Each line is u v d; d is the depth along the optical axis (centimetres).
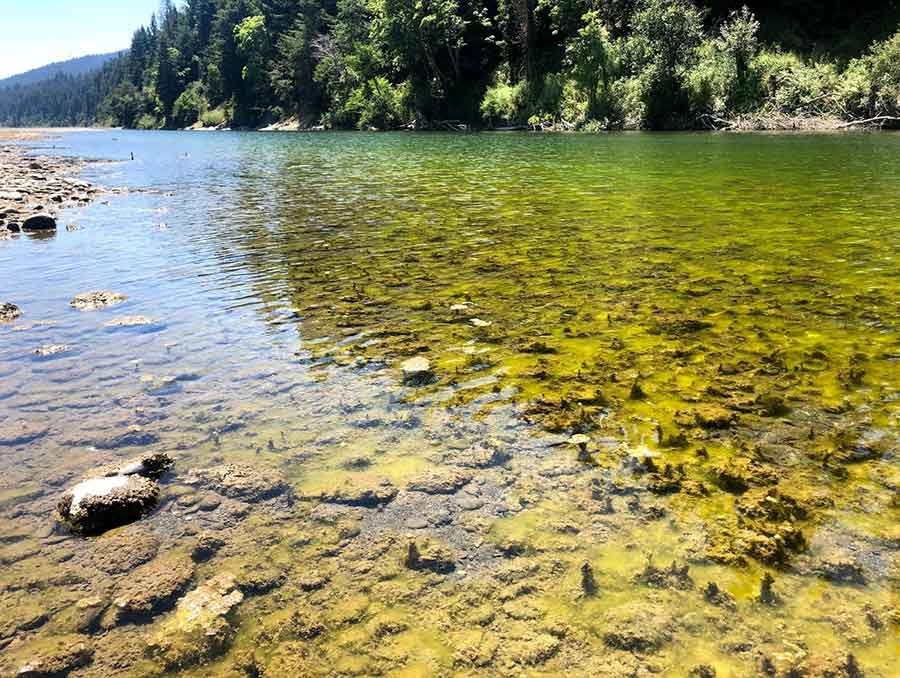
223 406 569
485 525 404
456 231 1285
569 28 5934
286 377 624
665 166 2402
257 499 439
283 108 10156
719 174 2097
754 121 4469
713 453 468
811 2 5325
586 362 632
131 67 17200
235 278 983
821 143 3186
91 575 373
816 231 1178
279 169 2895
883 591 336
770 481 431
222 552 389
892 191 1636
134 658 316
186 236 1331
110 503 421
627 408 539
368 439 509
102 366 660
